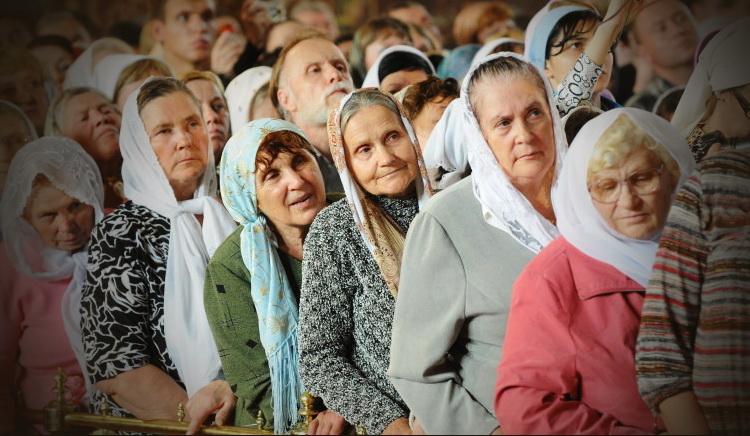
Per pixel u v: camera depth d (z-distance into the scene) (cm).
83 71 1378
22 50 1404
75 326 1373
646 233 1034
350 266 1144
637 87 1229
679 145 1057
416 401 1054
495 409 1006
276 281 1245
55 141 1380
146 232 1345
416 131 1272
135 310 1338
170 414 1319
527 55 1262
